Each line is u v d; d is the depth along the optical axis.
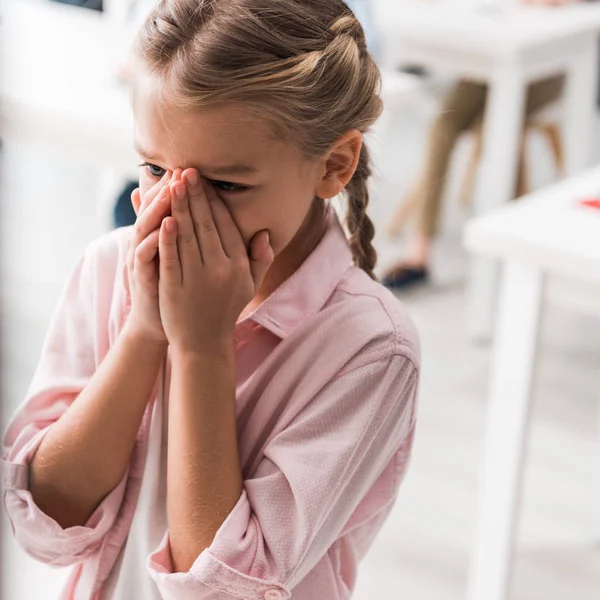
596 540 2.40
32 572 1.70
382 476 0.99
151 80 0.80
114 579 0.98
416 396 0.96
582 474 2.64
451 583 2.24
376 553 2.32
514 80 3.14
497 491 1.90
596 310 1.70
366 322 0.92
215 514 0.87
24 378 2.69
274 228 0.86
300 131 0.82
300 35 0.82
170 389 0.90
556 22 3.31
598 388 3.07
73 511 0.95
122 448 0.94
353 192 1.02
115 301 1.00
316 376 0.92
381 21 3.32
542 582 2.27
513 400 1.83
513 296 1.78
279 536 0.87
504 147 3.18
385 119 2.80
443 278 3.80
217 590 0.86
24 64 2.84
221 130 0.80
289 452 0.89
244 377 0.97
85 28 3.29
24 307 3.20
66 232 3.85
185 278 0.86
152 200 0.88
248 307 0.99
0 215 1.62
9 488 0.94
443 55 3.25
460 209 4.39
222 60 0.78
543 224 1.79
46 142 2.57
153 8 0.84
